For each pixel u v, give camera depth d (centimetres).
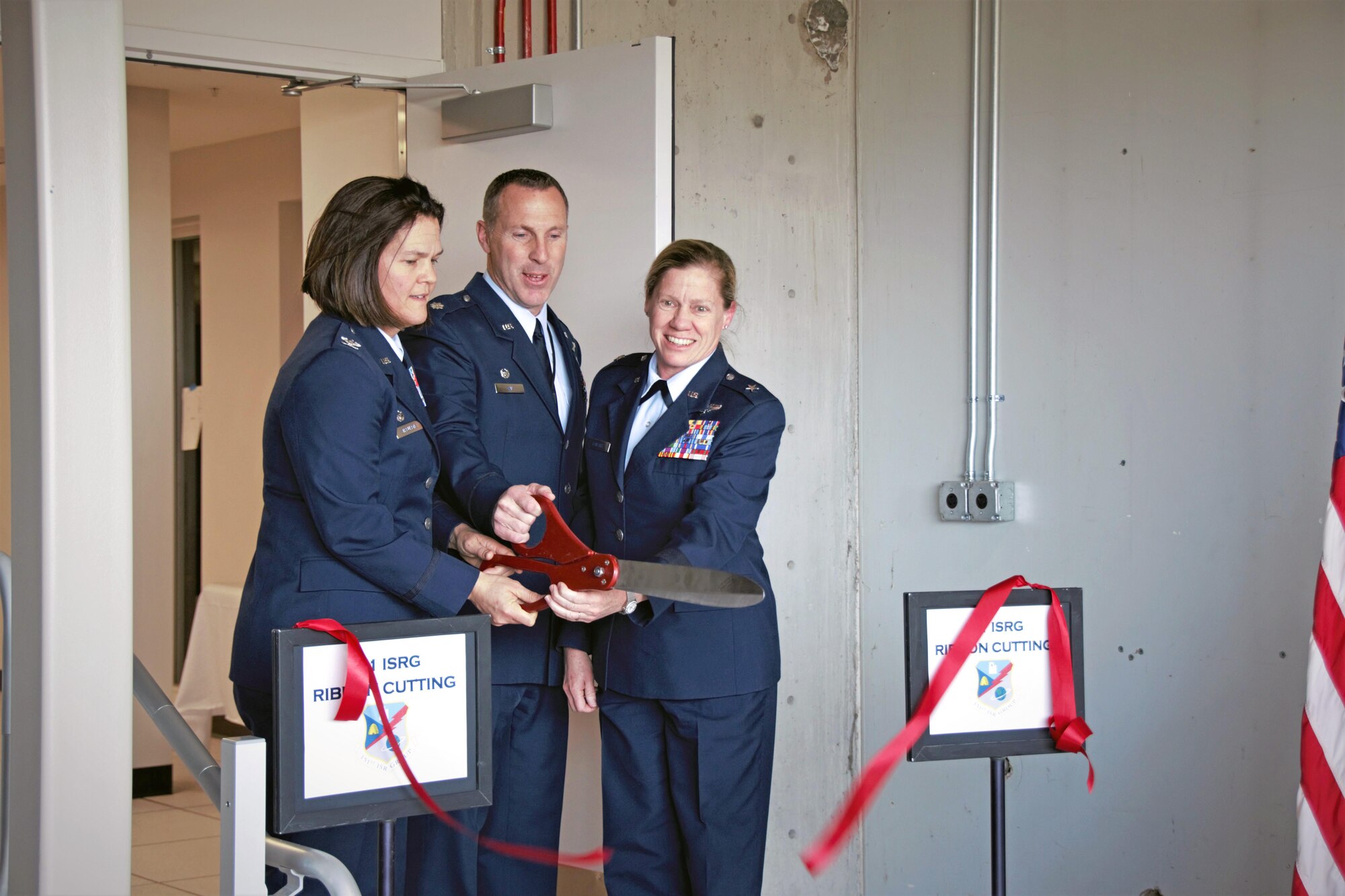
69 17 129
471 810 218
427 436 190
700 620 216
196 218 580
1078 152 271
